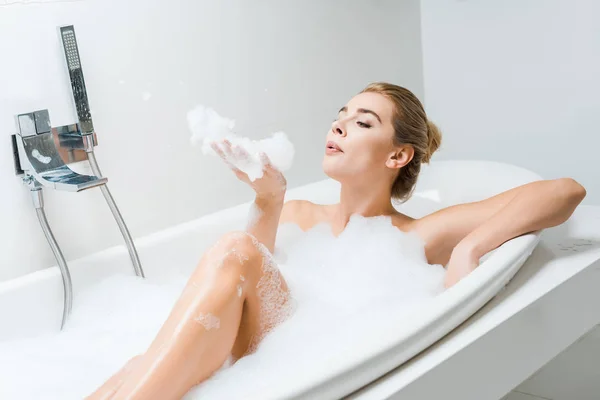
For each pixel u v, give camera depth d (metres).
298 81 2.32
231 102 2.15
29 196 1.77
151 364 1.09
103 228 1.90
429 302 1.19
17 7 1.72
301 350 1.25
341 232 1.67
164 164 2.01
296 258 1.68
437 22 2.63
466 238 1.44
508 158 2.54
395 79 2.62
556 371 1.84
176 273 1.89
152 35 1.96
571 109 2.36
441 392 1.12
